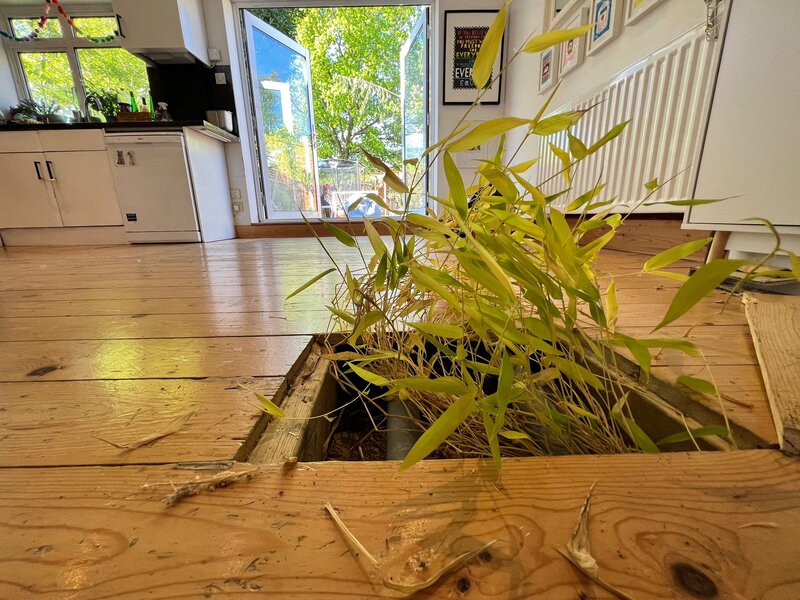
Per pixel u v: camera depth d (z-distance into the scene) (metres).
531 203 0.46
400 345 0.59
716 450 0.45
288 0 3.48
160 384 0.59
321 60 5.00
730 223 1.09
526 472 0.36
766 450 0.39
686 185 1.34
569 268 0.40
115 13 2.92
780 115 0.94
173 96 3.49
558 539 0.29
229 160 3.70
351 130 5.27
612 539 0.29
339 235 0.54
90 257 2.30
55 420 0.49
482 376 0.46
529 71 2.98
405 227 0.51
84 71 3.79
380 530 0.30
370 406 0.84
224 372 0.63
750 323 0.65
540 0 2.75
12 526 0.32
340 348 0.81
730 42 1.06
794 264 0.33
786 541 0.29
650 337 0.69
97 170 3.04
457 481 0.36
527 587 0.26
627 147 1.67
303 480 0.36
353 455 0.73
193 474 0.38
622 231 1.93
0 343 0.78
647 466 0.37
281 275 1.63
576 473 0.36
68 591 0.26
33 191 3.05
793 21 0.89
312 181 4.31
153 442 0.43
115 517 0.32
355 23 4.83
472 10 3.35
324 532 0.30
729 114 1.08
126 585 0.27
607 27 1.88
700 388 0.45
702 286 0.33
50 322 0.94
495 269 0.33
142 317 0.98
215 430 0.46
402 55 4.04
